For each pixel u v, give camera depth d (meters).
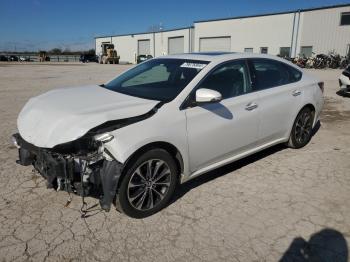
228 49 43.03
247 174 4.47
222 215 3.46
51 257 2.79
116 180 2.99
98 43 70.81
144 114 3.26
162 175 3.44
